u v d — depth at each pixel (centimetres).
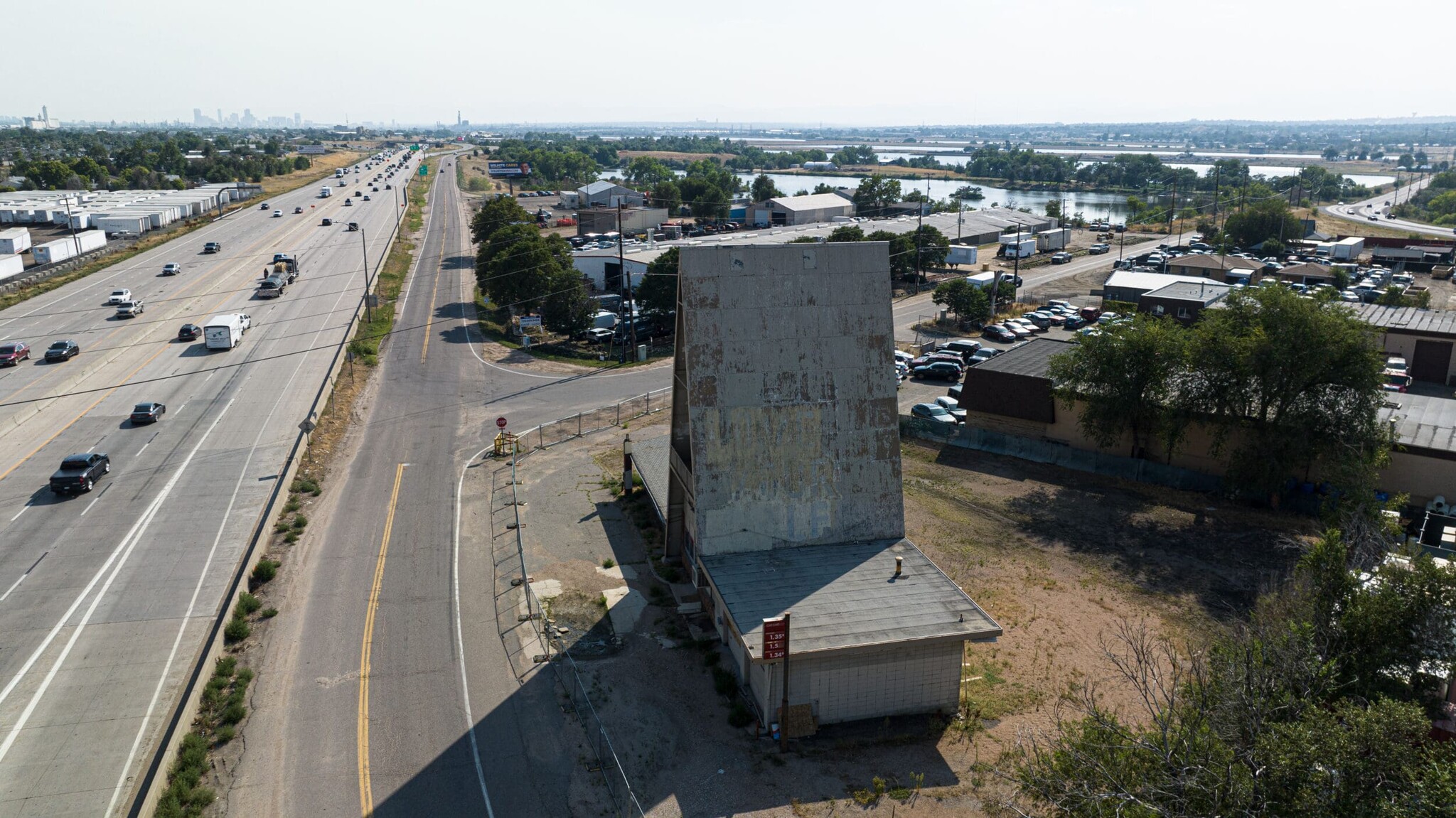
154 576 3953
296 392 6750
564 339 9200
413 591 3888
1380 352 4678
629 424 6294
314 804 2603
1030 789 2233
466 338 8812
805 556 3519
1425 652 2445
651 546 4366
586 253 11681
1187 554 4291
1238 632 3303
